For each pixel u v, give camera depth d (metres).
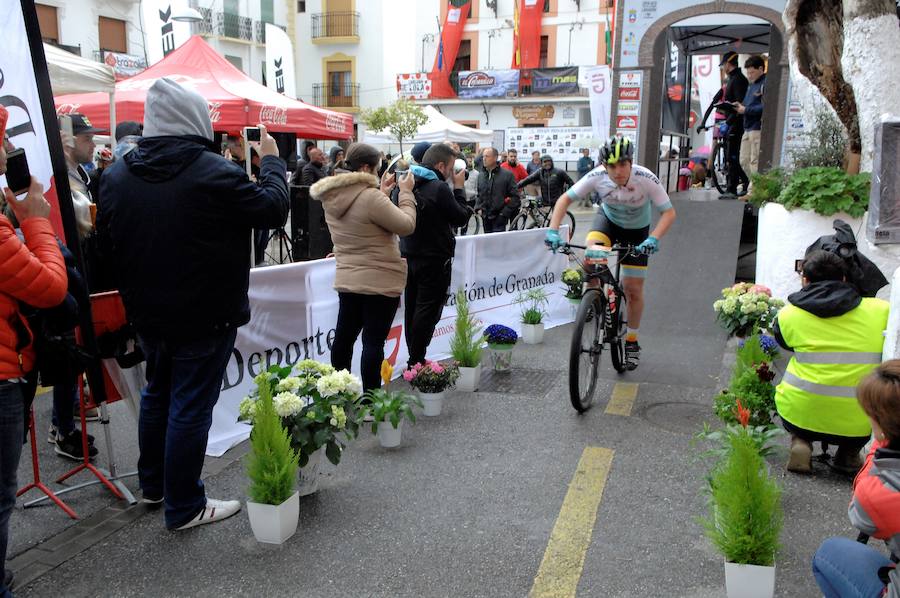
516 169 19.23
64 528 3.54
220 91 10.16
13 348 2.67
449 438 4.62
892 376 2.20
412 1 39.31
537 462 4.24
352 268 4.68
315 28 39.69
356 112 39.78
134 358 3.88
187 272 3.21
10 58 3.42
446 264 5.28
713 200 10.47
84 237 4.38
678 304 7.71
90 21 28.14
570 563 3.17
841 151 7.22
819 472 4.06
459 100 37.91
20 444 2.76
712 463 4.18
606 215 5.63
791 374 3.99
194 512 3.51
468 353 5.61
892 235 5.77
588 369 5.18
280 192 3.38
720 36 13.34
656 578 3.05
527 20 37.25
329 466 4.19
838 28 7.40
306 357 5.34
